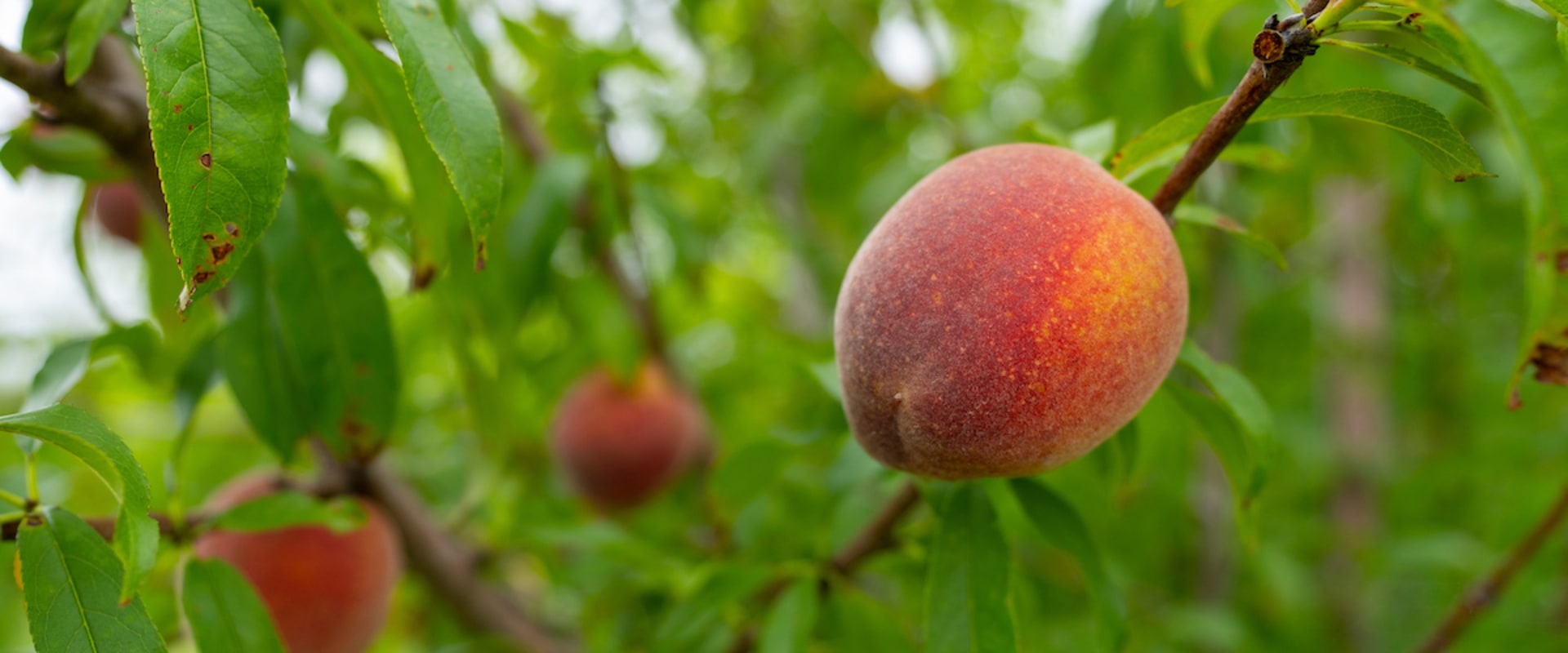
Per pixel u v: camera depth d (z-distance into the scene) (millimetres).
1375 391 832
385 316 457
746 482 495
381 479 521
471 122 357
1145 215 372
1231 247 690
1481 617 710
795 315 954
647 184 684
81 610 363
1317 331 944
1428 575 869
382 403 459
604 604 652
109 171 466
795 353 611
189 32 341
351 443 461
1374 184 854
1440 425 1022
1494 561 747
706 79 883
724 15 896
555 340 823
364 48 392
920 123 854
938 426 363
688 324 905
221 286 342
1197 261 659
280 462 457
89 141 460
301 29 496
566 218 562
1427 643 530
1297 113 367
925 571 501
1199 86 646
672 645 479
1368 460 808
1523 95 324
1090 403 363
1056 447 367
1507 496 840
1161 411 489
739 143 935
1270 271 975
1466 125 614
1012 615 399
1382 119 362
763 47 921
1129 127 674
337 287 452
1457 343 965
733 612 520
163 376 524
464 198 354
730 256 1010
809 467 620
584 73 599
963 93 880
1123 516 726
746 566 480
